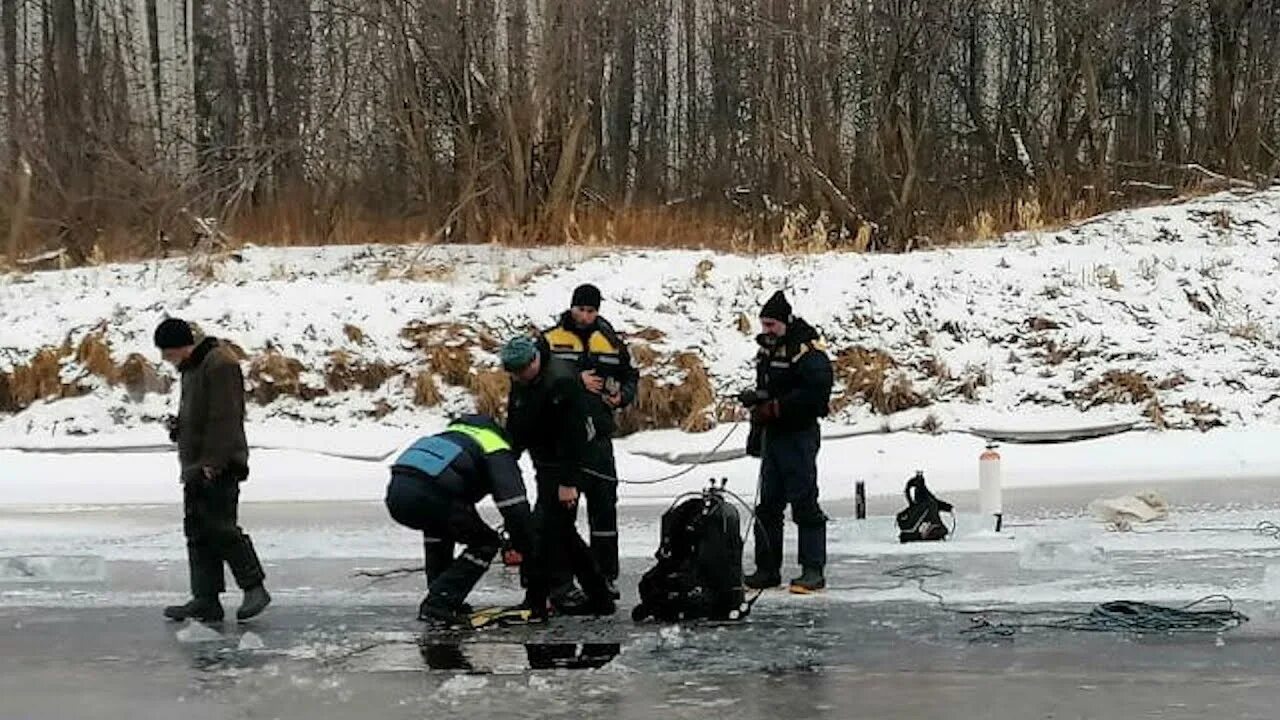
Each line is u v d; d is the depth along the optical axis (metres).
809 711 6.98
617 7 25.05
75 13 25.69
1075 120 25.50
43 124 24.56
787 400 9.43
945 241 23.06
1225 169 25.22
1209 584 9.55
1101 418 16.75
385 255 22.16
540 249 22.33
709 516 8.96
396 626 8.98
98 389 17.83
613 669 7.81
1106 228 22.47
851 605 9.23
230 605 9.70
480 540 8.94
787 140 23.89
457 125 23.17
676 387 17.42
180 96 27.36
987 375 17.55
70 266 22.88
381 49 23.67
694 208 24.89
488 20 23.12
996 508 11.73
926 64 24.31
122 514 13.57
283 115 24.73
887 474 15.07
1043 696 7.16
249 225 23.59
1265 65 25.42
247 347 18.08
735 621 8.87
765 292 18.98
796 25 24.31
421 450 8.88
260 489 14.73
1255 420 16.52
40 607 9.66
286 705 7.27
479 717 6.98
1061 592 9.45
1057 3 25.31
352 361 18.00
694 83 26.80
